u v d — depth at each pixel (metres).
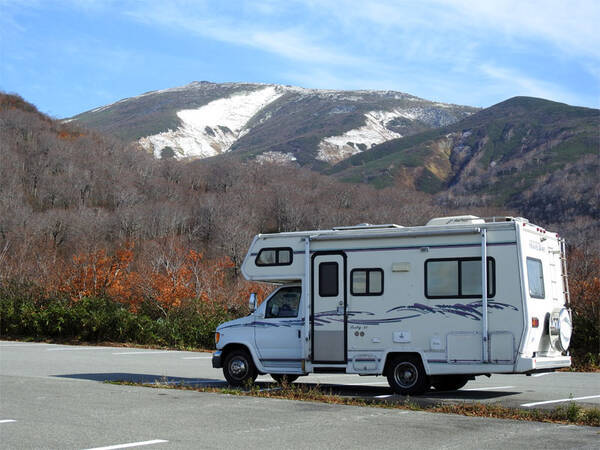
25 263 47.09
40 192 115.12
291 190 135.12
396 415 9.91
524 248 11.80
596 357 19.88
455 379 13.78
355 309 12.76
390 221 130.12
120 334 25.86
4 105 147.25
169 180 141.38
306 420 9.42
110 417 9.41
